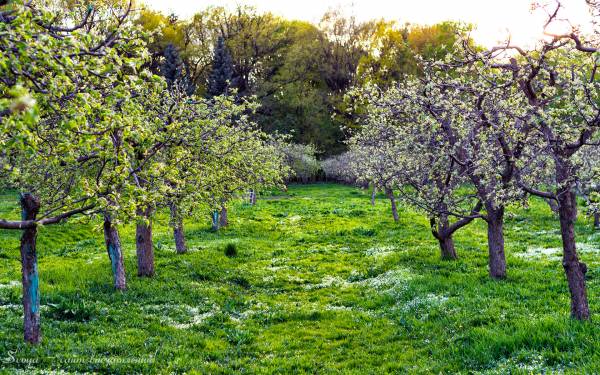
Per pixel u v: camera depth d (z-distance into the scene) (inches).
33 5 411.5
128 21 449.1
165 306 692.1
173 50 2967.5
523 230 1330.0
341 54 4047.7
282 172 1595.7
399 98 680.4
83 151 478.0
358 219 1734.7
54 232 1341.0
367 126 1083.9
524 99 600.4
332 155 3572.8
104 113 402.3
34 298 477.7
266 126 3602.4
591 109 435.5
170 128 693.3
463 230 1385.3
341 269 1008.2
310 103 3659.0
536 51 553.3
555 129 466.0
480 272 828.6
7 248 1133.7
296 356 538.3
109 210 448.1
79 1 508.4
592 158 485.7
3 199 1817.2
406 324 609.3
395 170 863.1
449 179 772.0
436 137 649.6
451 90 637.3
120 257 769.6
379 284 844.6
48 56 314.5
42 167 639.8
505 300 636.1
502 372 405.4
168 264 999.6
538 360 418.0
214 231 1508.4
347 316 682.2
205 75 3772.1
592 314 529.3
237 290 853.2
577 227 1275.8
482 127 600.4
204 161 792.9
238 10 3801.7
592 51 441.1
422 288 741.9
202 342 554.6
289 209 2043.6
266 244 1337.4
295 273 987.9
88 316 600.4
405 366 477.1
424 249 1098.7
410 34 3280.0
